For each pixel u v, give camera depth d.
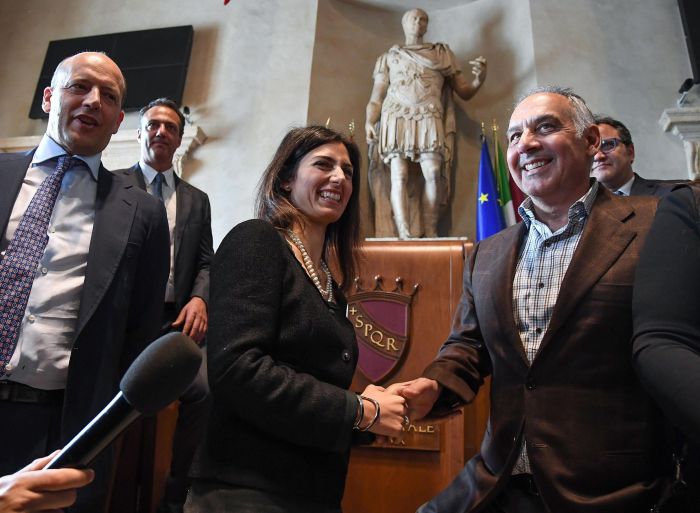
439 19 6.21
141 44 6.07
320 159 1.70
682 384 1.07
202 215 3.35
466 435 2.99
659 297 1.21
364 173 5.47
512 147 1.89
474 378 1.87
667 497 1.41
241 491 1.26
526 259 1.82
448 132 5.25
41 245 1.87
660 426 1.50
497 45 5.86
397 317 3.27
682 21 5.48
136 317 2.06
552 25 5.60
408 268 3.39
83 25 6.45
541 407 1.56
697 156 5.02
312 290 1.48
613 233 1.66
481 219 4.95
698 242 1.22
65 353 1.81
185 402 2.88
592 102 5.33
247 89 5.71
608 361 1.54
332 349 1.44
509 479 1.64
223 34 6.07
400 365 3.19
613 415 1.50
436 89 5.21
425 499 2.82
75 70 2.06
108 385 1.83
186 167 5.48
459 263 3.37
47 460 0.93
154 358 0.85
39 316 1.80
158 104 3.46
